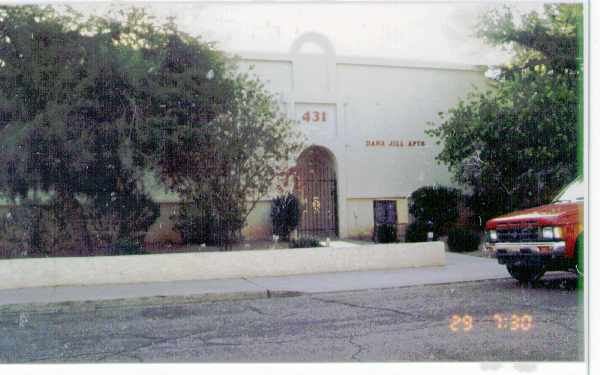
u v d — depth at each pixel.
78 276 11.27
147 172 14.39
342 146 17.75
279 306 9.28
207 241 14.94
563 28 15.48
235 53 15.42
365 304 9.12
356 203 17.81
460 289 10.27
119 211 13.74
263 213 16.77
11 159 12.34
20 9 12.48
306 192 17.78
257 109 14.62
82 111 12.62
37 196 13.74
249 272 12.16
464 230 15.91
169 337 7.22
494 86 17.56
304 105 17.48
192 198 14.62
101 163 13.16
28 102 12.43
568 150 15.48
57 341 7.15
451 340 6.66
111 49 12.76
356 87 18.05
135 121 12.95
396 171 18.27
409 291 10.27
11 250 13.31
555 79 15.57
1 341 7.21
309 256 12.54
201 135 13.48
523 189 16.67
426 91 18.72
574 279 10.96
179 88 13.27
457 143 16.62
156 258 11.66
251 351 6.41
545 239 9.22
